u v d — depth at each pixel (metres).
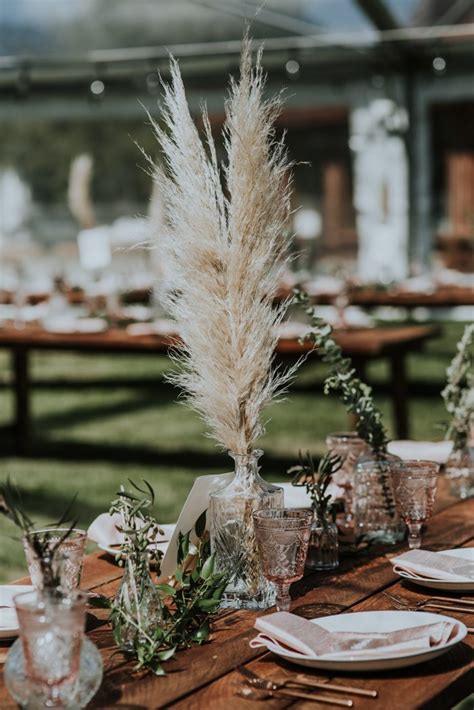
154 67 13.98
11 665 1.39
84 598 1.38
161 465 6.73
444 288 9.30
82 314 7.36
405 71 14.95
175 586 1.98
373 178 15.44
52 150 20.61
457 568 1.99
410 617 1.73
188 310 1.88
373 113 15.30
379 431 2.33
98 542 2.28
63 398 9.87
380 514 2.32
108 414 8.89
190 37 15.52
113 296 7.38
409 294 8.87
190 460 6.89
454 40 13.40
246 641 1.70
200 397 1.92
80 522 5.20
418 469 2.20
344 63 14.65
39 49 15.93
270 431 7.82
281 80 15.30
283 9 12.56
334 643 1.59
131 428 8.19
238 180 1.83
